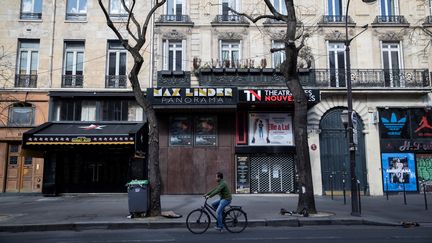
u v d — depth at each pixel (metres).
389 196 19.53
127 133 18.59
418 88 20.30
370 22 21.39
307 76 20.45
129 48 12.70
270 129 20.50
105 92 20.55
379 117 20.70
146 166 20.47
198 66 20.25
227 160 20.25
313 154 20.27
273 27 21.20
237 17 21.30
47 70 20.73
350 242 8.52
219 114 20.62
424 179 20.38
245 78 20.09
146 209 12.05
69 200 17.72
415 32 21.31
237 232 10.26
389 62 21.39
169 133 20.50
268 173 20.28
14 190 20.06
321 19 21.33
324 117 20.83
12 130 20.16
